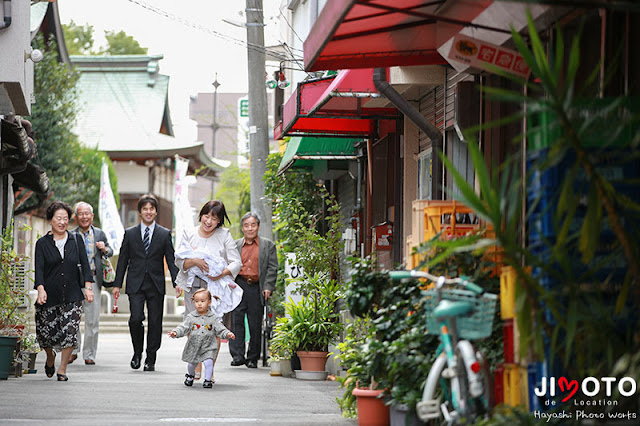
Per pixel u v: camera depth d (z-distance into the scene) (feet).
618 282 25.95
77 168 164.86
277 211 83.97
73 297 57.31
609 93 29.63
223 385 56.80
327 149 73.41
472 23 34.94
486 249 32.73
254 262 69.41
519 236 30.35
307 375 61.87
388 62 41.50
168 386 55.36
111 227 169.99
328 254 68.39
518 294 24.03
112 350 94.58
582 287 25.81
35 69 148.56
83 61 262.47
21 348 63.16
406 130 59.52
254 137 83.46
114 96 257.55
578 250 25.55
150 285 66.95
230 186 163.73
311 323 62.85
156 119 254.27
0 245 65.26
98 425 37.91
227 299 61.98
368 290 35.27
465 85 42.70
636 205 23.18
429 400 28.30
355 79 51.93
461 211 36.19
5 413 41.50
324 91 59.00
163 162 252.21
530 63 23.27
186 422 39.40
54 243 57.26
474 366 27.09
